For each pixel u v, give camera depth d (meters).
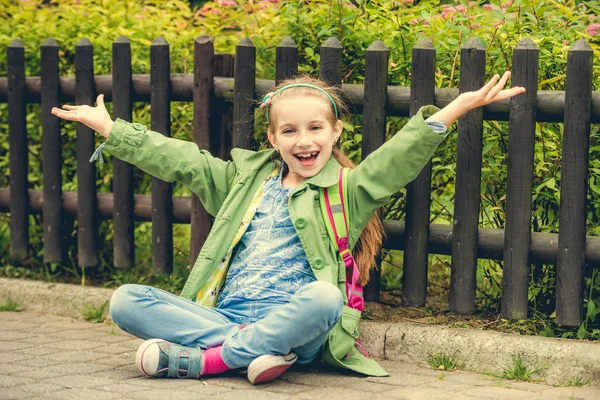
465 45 3.49
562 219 3.35
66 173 4.84
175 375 3.00
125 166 4.28
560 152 3.61
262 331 2.91
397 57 3.90
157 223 4.18
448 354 3.39
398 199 3.92
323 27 3.93
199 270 3.28
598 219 3.63
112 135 3.42
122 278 4.68
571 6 3.92
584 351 3.17
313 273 3.17
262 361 2.87
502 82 3.05
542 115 3.40
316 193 3.23
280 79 3.79
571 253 3.35
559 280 3.37
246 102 3.85
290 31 4.06
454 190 3.83
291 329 2.86
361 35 3.90
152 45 4.09
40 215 4.90
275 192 3.33
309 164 3.26
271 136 3.39
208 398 2.73
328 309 2.84
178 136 4.60
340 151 3.51
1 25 5.03
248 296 3.16
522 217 3.42
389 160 3.12
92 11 4.97
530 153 3.40
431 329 3.48
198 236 4.04
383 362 3.45
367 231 3.42
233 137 3.88
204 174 3.45
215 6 4.64
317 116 3.24
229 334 3.03
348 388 2.94
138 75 4.21
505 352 3.29
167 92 4.09
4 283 4.49
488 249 3.54
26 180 4.62
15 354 3.38
